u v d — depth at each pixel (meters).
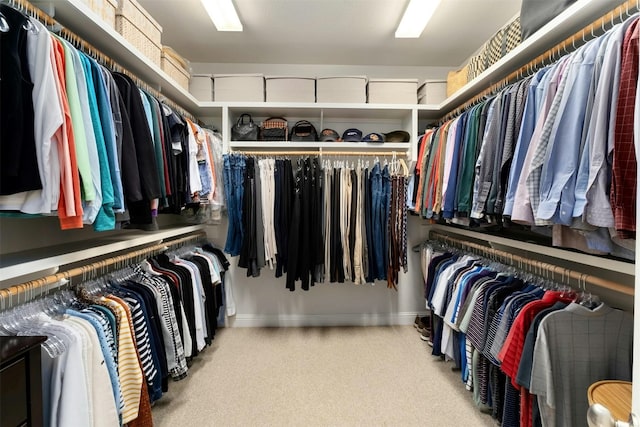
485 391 1.60
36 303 1.07
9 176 0.80
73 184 0.95
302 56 2.76
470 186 1.58
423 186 2.13
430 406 1.70
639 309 0.51
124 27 1.50
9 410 0.67
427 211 2.04
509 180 1.18
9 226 1.24
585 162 0.89
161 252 1.99
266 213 2.31
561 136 0.95
